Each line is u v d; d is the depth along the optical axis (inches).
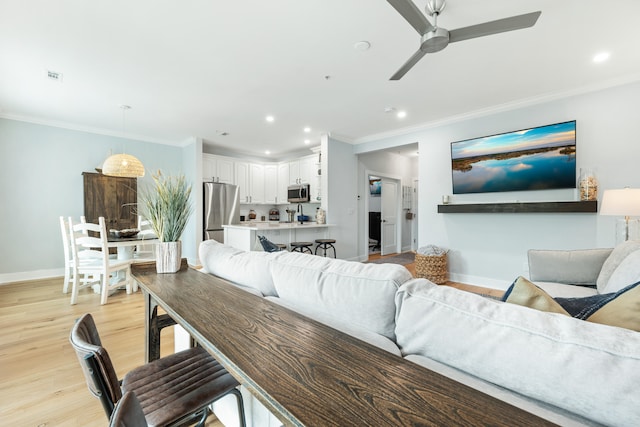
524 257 143.5
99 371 26.3
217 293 47.1
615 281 69.6
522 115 141.9
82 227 124.6
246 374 23.5
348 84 121.6
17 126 162.4
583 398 20.5
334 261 46.3
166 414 35.4
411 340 30.9
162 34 87.4
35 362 79.4
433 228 175.6
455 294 31.2
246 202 258.7
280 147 243.4
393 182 277.1
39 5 74.8
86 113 157.3
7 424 57.1
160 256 62.1
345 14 78.9
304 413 19.0
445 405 19.6
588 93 124.5
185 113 157.6
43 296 135.7
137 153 203.9
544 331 23.6
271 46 94.0
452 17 80.8
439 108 150.9
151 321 55.8
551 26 83.7
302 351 27.5
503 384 24.3
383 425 17.8
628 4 74.5
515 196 145.8
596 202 119.5
